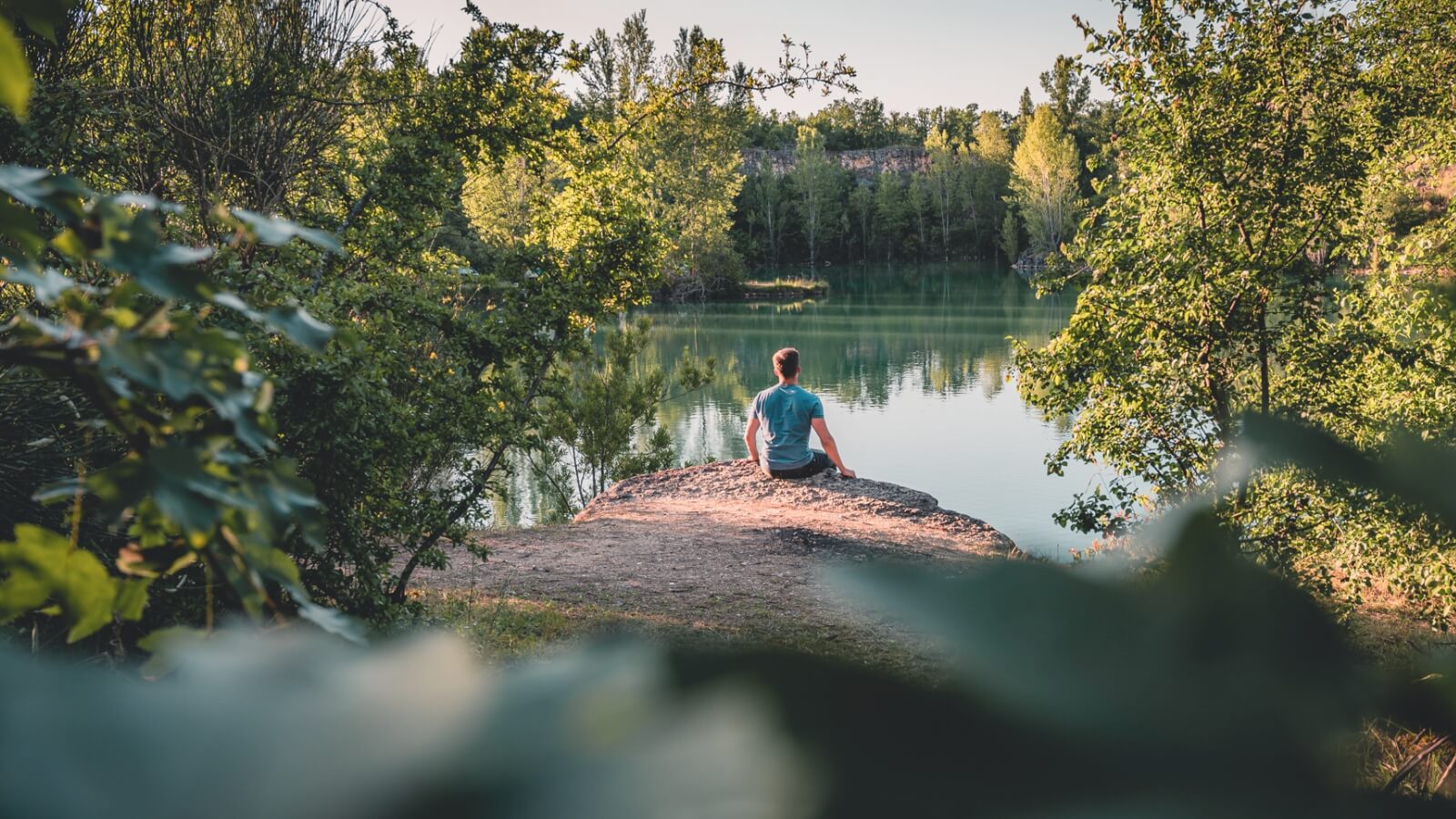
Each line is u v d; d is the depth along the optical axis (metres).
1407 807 0.14
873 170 97.50
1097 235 8.27
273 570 0.59
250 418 0.60
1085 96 84.94
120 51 5.91
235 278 4.14
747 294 57.09
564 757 0.13
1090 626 0.14
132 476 0.55
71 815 0.13
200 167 5.71
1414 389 6.45
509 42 6.91
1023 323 40.59
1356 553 5.65
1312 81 7.31
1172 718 0.14
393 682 0.15
